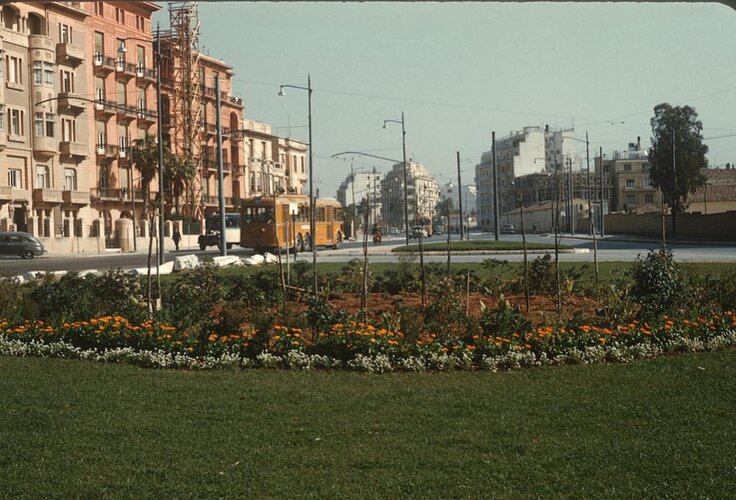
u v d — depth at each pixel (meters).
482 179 181.75
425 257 40.56
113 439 7.58
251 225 49.22
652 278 14.62
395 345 11.50
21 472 6.57
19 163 61.50
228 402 9.07
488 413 8.52
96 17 70.94
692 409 8.58
